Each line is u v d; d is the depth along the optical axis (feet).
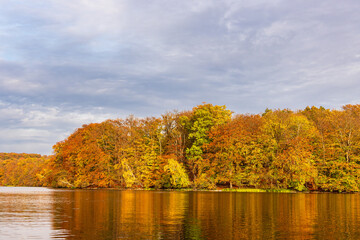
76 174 328.90
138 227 75.66
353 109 293.64
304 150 256.52
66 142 364.38
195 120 303.48
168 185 291.17
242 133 272.92
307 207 122.62
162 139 316.19
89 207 120.67
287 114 287.28
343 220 88.07
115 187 312.71
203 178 267.80
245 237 65.00
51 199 163.12
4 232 69.62
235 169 269.03
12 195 202.28
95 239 62.64
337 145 265.95
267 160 262.88
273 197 179.42
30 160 551.18
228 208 117.19
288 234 68.18
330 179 252.01
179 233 68.54
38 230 71.87
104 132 330.34
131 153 305.53
